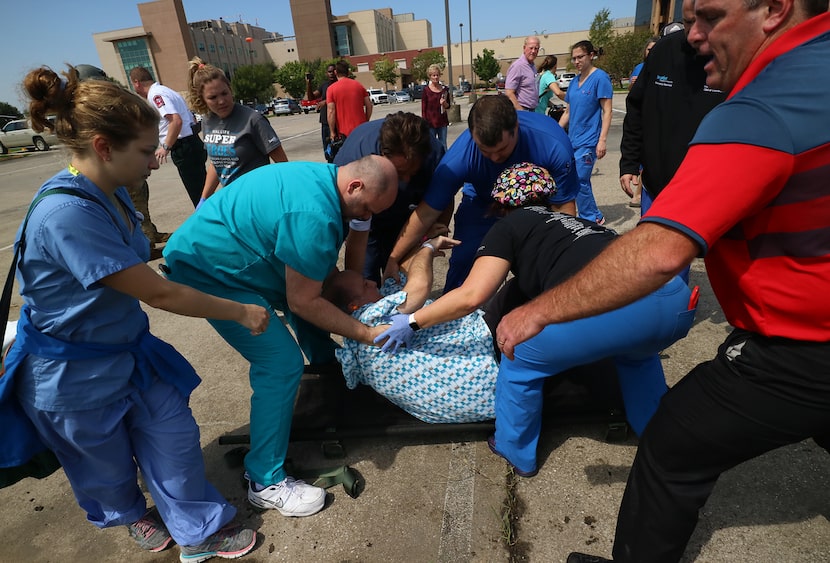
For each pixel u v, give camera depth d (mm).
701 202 1040
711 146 1062
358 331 2004
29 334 1434
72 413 1497
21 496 2322
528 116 2717
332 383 2586
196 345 3605
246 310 1705
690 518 1393
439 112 9016
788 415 1194
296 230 1765
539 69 7820
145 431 1702
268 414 1987
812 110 1002
